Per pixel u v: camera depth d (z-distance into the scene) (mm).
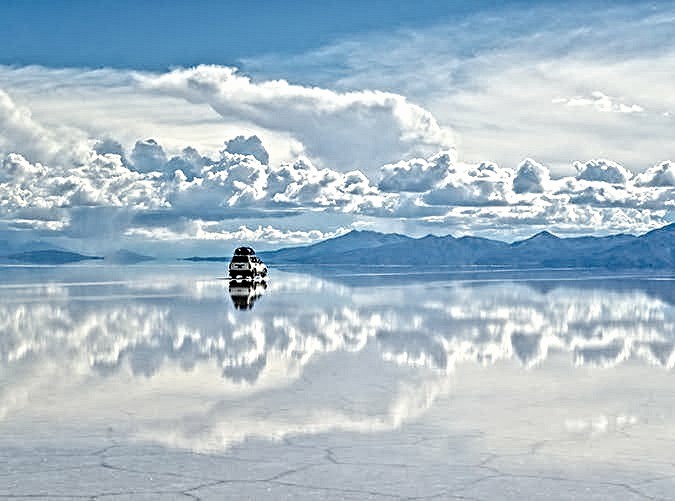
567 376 18219
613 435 12516
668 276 106312
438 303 43062
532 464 10875
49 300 43406
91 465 10773
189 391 16125
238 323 30047
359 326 29453
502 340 25328
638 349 23203
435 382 17344
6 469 10578
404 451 11531
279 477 10266
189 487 9844
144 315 33438
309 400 15250
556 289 61688
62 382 17094
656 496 9531
